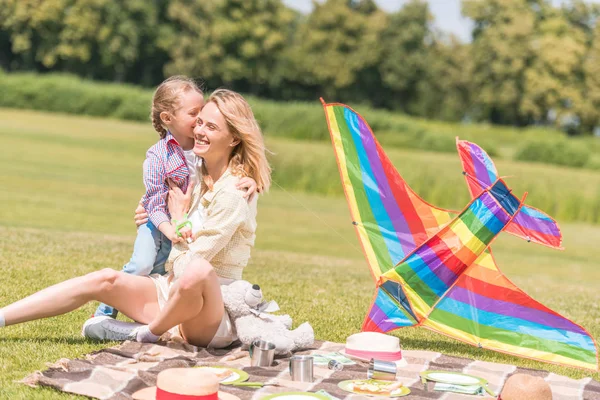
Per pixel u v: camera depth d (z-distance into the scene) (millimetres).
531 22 75562
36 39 74375
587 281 12945
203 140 4574
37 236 9281
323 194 25594
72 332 4820
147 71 78438
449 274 5113
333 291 7371
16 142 29000
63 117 41875
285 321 4773
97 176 23047
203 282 4195
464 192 24547
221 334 4535
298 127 36219
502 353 5395
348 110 5328
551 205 25156
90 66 76375
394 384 3957
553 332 5078
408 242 5320
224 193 4516
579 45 75562
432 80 78000
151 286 4602
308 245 15305
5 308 4207
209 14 75625
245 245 4660
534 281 11148
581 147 38188
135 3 73750
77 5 72500
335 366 4363
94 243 9258
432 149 39625
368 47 77312
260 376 4043
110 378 3752
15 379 3766
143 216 4961
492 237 5066
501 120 79250
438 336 5883
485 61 76375
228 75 76562
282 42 77750
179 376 3408
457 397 3854
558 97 74938
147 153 4918
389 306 5230
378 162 5324
